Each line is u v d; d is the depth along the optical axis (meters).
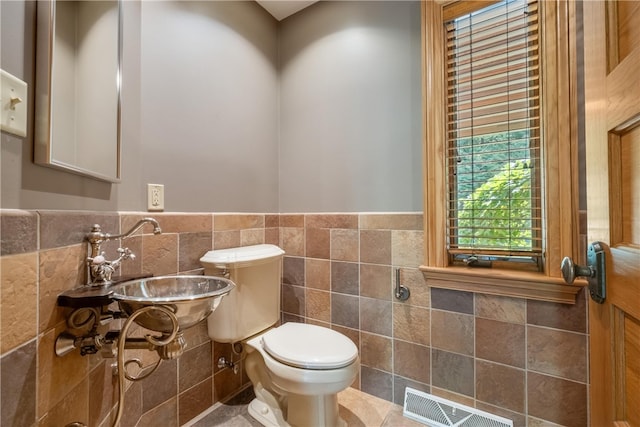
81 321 0.71
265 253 1.45
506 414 1.23
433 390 1.39
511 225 1.27
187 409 1.33
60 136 0.68
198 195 1.38
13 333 0.52
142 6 1.15
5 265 0.50
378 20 1.57
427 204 1.39
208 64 1.44
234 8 1.60
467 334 1.32
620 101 0.55
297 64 1.84
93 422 0.81
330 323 1.67
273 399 1.40
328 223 1.69
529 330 1.19
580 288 1.10
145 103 1.16
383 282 1.52
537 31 1.19
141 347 0.77
